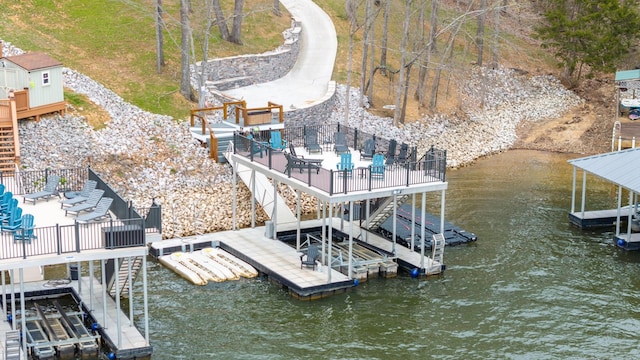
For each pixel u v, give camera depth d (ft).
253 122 167.94
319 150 140.97
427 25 257.75
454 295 117.39
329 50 228.84
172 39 179.11
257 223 144.77
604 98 240.73
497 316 110.63
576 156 201.05
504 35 267.39
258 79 205.05
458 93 228.43
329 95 193.26
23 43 176.04
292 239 138.41
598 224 148.46
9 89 143.43
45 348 96.53
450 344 102.47
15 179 122.11
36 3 194.18
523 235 142.51
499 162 194.08
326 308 112.47
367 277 122.93
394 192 119.44
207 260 127.24
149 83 178.19
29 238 94.27
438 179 124.26
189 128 164.86
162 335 102.94
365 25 193.26
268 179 156.25
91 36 190.80
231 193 150.20
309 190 118.93
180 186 148.97
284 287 118.62
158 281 120.06
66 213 105.91
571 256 132.98
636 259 132.05
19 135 144.56
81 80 168.66
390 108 204.74
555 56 246.06
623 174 138.00
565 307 113.60
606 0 234.58
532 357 99.40
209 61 194.70
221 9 222.28
